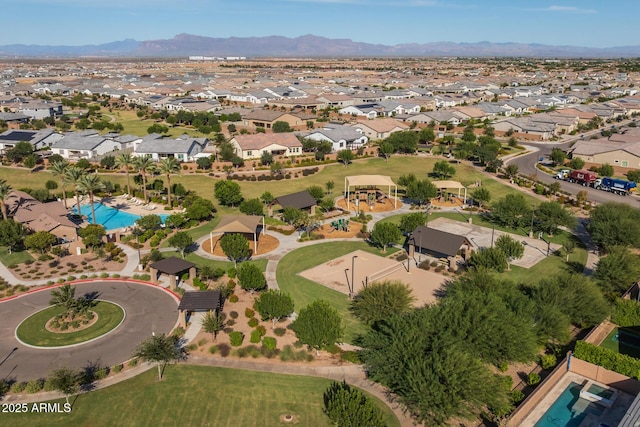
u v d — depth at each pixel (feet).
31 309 183.73
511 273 221.46
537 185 358.02
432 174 400.47
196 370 148.77
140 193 331.98
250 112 610.65
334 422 121.08
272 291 173.27
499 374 146.20
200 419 128.57
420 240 234.38
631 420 109.09
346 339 167.22
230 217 257.14
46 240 229.04
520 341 139.85
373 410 118.01
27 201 283.59
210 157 405.80
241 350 158.61
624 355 142.10
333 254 242.37
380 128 533.14
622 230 231.71
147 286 204.13
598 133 586.45
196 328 172.35
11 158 390.21
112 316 178.91
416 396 119.96
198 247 248.93
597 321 168.14
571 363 148.05
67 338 163.84
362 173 402.31
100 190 333.21
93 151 423.64
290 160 415.03
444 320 144.56
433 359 125.49
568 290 172.24
